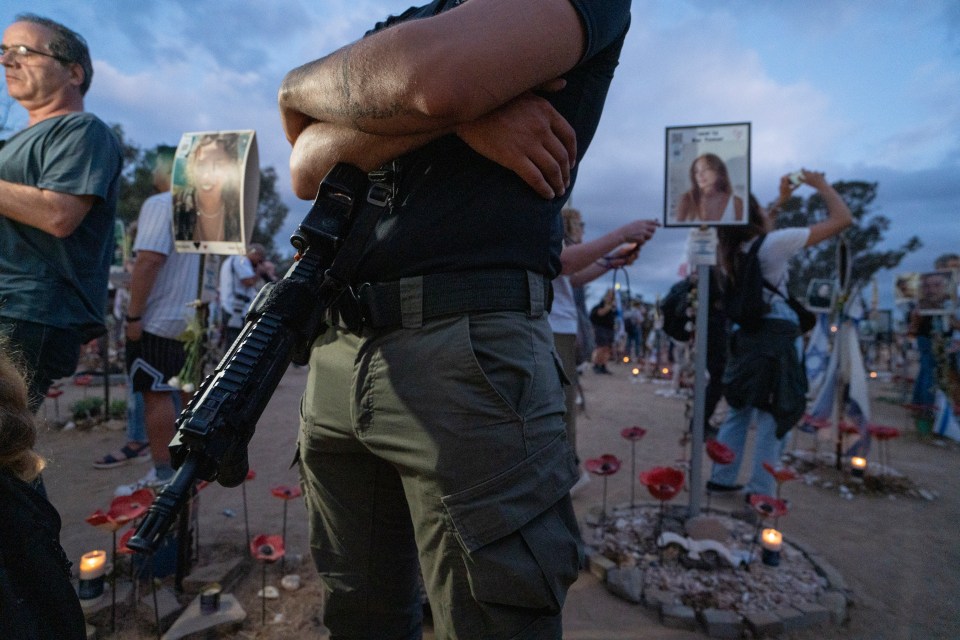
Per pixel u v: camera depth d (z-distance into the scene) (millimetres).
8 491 884
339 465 1141
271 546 2127
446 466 881
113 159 2072
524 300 946
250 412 762
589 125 1048
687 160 2896
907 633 2213
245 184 2227
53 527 944
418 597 1290
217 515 3215
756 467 3301
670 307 4273
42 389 1956
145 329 2949
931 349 6477
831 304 5473
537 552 875
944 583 2641
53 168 1897
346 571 1174
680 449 5281
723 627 2146
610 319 12047
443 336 898
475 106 787
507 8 796
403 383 919
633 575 2461
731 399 3436
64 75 2109
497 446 880
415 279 918
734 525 3061
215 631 2004
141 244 2865
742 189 2807
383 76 795
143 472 3977
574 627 2193
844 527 3357
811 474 4430
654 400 8336
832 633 2197
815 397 5434
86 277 2039
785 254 3227
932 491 4105
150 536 621
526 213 947
